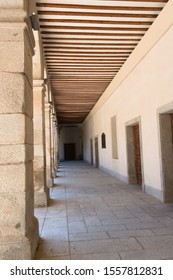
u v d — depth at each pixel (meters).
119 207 4.89
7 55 2.53
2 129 2.46
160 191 5.34
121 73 7.98
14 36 2.54
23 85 2.52
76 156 26.17
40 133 5.20
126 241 3.08
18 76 2.52
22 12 2.51
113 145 9.95
